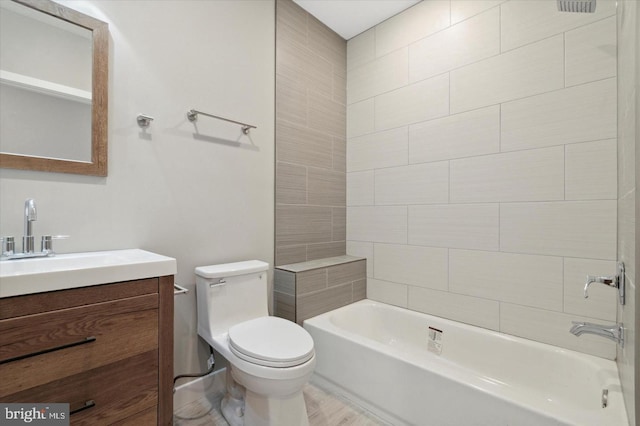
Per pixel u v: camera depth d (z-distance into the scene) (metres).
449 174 2.00
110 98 1.40
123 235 1.43
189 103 1.67
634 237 0.77
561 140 1.57
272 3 2.10
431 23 2.10
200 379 1.71
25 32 1.21
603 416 1.04
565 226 1.56
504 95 1.77
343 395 1.74
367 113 2.48
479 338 1.79
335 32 2.54
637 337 0.74
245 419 1.39
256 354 1.25
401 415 1.48
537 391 1.56
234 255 1.88
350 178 2.60
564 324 1.56
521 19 1.71
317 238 2.38
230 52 1.86
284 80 2.16
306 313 2.01
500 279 1.78
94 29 1.34
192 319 1.67
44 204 1.23
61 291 0.89
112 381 0.99
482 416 1.22
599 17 1.46
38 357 0.85
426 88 2.12
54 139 1.25
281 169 2.14
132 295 1.04
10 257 1.11
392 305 2.29
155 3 1.55
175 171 1.62
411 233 2.20
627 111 0.99
